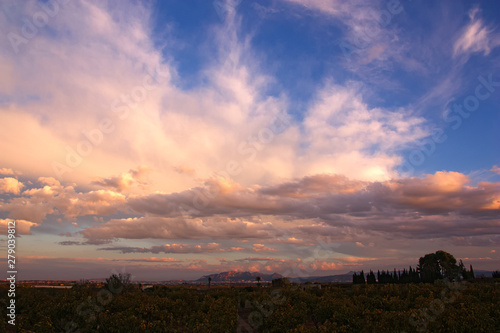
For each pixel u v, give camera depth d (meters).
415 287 37.12
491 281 67.25
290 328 20.23
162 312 23.64
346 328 19.48
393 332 17.94
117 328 19.38
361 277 91.75
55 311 21.61
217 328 19.88
